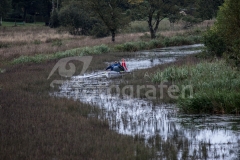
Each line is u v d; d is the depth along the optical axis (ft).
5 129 161.79
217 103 200.44
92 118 188.14
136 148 142.31
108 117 196.13
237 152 140.56
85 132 160.76
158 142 151.74
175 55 476.95
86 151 136.87
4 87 278.26
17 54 497.05
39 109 203.41
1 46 627.05
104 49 533.55
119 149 140.46
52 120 179.83
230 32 285.02
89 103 230.07
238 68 246.68
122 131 170.60
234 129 170.40
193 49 561.02
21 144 142.72
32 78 319.68
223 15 293.02
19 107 208.23
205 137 159.53
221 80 237.86
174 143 151.74
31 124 171.12
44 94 255.91
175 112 205.77
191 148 145.48
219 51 374.43
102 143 146.20
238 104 197.67
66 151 135.95
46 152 134.62
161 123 183.62
